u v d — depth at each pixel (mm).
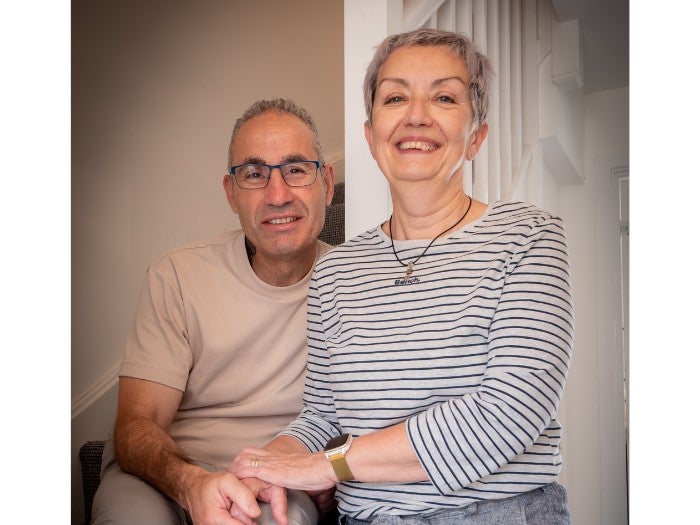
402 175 1402
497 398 1164
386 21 1852
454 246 1351
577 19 3180
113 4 3312
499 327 1217
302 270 1887
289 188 1813
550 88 3223
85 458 2799
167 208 3324
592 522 3875
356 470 1234
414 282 1337
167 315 1870
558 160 3574
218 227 3281
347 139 1914
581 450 3947
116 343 3273
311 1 3252
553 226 1291
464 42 1446
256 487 1303
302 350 1858
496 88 2562
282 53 3293
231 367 1873
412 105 1404
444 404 1204
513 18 2990
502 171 2711
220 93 3320
